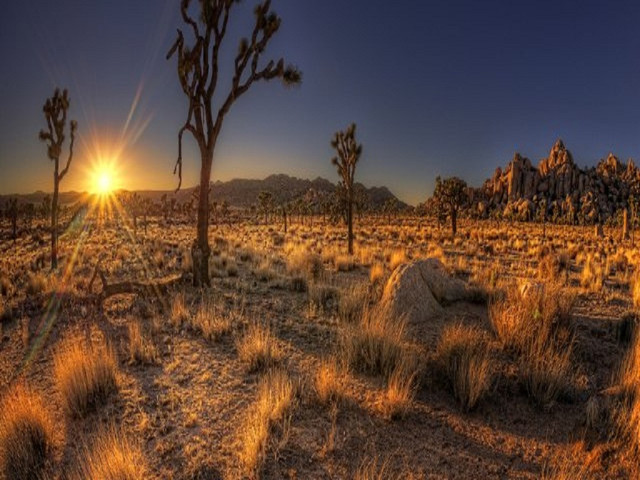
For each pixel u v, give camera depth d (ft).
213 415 13.08
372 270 34.96
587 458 11.09
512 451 11.48
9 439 11.48
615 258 50.29
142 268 40.29
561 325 18.53
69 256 51.57
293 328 20.98
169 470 10.55
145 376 16.07
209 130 29.50
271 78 29.71
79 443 12.14
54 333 21.95
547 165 538.88
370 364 15.87
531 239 94.58
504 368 15.72
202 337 19.93
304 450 11.21
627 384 13.88
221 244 60.39
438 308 22.74
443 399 14.07
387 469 10.57
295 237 83.87
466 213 468.34
